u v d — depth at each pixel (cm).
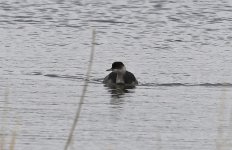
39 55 6731
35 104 5172
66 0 9381
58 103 5225
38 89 5622
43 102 5238
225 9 8944
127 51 6969
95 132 4538
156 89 5753
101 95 5538
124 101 5350
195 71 6294
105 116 4919
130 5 9144
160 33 7712
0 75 6038
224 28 7988
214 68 6375
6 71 6169
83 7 9012
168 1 9331
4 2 9225
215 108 5138
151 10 8869
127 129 4612
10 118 4784
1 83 5778
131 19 8388
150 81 6012
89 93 5588
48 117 4847
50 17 8462
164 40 7406
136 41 7356
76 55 6788
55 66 6400
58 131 4538
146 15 8600
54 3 9219
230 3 9262
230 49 7075
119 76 5912
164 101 5350
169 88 5791
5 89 5584
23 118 4797
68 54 6812
